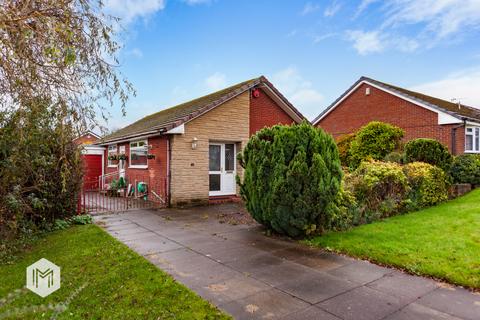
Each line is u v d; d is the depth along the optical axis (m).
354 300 3.52
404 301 3.49
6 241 5.62
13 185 6.12
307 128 6.21
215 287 3.88
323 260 4.91
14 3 3.48
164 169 11.04
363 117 19.38
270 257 5.08
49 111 4.32
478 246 5.02
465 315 3.17
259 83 12.52
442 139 15.34
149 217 8.70
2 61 3.55
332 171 6.21
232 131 11.99
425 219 6.99
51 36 3.67
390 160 11.46
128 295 3.62
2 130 5.14
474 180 11.05
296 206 5.88
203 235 6.59
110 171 17.09
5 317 3.20
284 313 3.23
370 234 5.96
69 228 7.33
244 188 7.10
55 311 3.27
